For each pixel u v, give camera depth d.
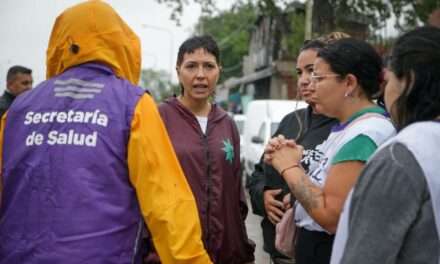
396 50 1.81
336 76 2.36
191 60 3.32
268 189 3.21
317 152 2.94
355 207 1.70
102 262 2.00
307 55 3.09
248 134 12.70
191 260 2.04
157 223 2.05
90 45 2.17
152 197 2.05
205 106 3.40
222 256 3.24
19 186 2.11
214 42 3.41
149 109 2.13
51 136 2.08
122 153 2.07
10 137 2.17
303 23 20.31
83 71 2.18
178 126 3.27
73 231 1.99
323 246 2.49
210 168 3.24
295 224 2.69
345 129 2.36
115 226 2.04
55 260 1.98
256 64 35.22
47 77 2.35
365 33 16.28
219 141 3.30
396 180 1.62
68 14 2.21
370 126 2.25
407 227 1.61
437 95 1.74
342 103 2.39
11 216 2.10
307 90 3.06
